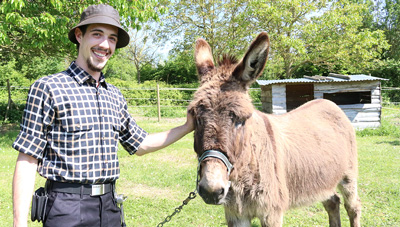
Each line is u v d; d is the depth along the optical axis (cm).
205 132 211
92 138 196
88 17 202
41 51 1223
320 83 1203
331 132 371
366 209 455
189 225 417
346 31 1956
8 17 709
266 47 230
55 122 190
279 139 296
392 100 2403
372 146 915
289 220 427
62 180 188
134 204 484
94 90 206
